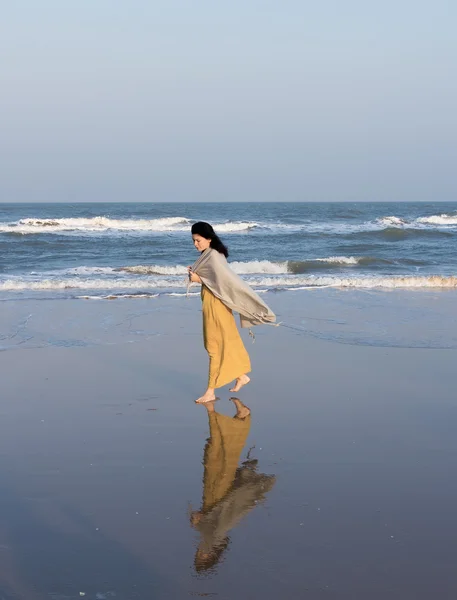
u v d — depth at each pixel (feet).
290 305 39.78
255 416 19.08
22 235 98.37
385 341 29.55
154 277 54.85
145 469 14.94
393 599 9.78
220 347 21.11
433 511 12.71
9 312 36.63
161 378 23.53
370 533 11.80
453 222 143.64
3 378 23.09
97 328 32.48
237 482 14.20
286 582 10.22
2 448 16.20
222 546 11.32
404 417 18.89
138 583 10.18
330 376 23.57
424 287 49.49
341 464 15.24
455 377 23.45
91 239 93.04
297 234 104.47
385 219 136.98
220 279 20.58
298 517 12.46
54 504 13.01
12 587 10.04
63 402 20.39
